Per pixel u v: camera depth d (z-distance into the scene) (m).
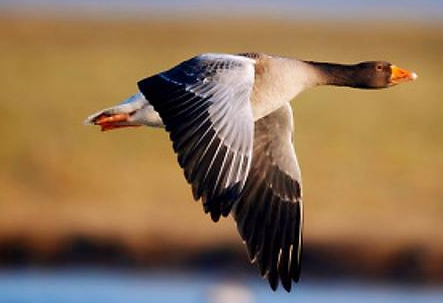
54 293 15.73
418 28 55.22
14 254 16.92
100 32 46.28
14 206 18.84
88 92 28.83
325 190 20.45
